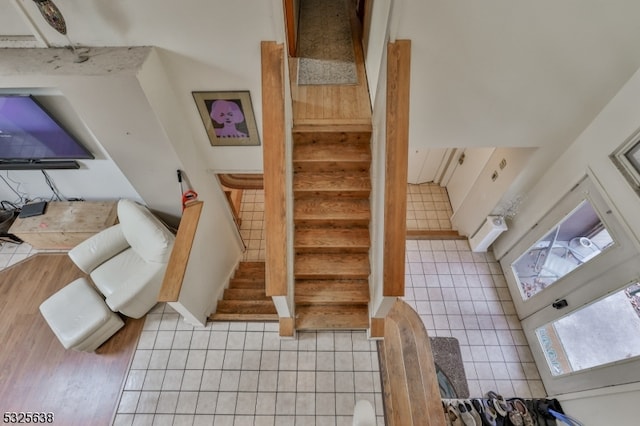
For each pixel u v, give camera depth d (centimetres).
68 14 206
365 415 165
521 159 330
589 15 207
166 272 259
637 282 239
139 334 316
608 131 254
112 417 275
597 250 282
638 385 239
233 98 266
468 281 414
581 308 293
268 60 227
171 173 290
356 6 459
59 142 290
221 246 386
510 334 374
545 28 216
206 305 324
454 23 215
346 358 295
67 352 311
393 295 220
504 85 253
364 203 315
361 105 333
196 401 279
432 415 241
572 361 310
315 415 271
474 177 441
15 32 219
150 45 225
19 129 270
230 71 245
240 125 290
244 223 521
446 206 534
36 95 239
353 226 318
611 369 264
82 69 205
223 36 222
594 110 263
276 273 235
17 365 307
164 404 279
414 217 521
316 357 296
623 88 238
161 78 237
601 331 276
